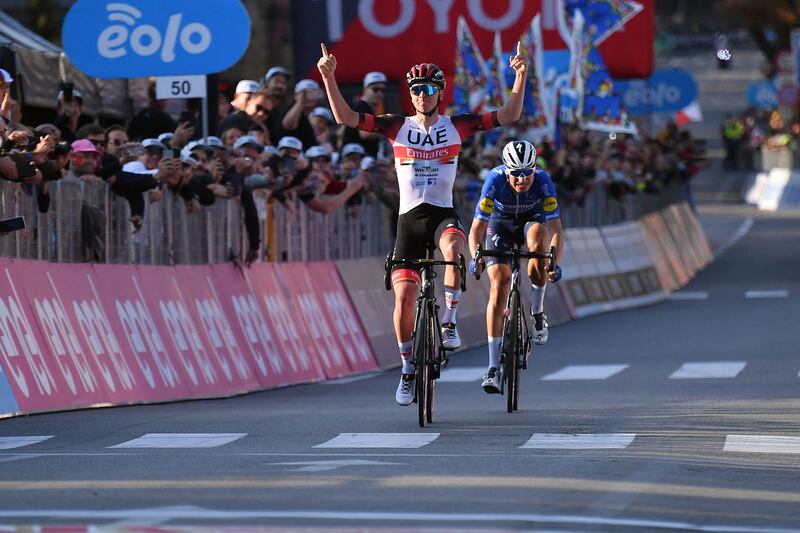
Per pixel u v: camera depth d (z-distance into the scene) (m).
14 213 29.59
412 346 26.53
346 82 63.59
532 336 29.56
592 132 66.50
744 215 120.44
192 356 34.00
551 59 63.41
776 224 108.94
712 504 17.56
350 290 43.03
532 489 18.39
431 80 26.08
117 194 33.31
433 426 26.25
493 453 22.27
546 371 39.25
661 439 24.05
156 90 37.94
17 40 43.38
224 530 15.51
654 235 70.75
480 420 27.23
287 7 62.50
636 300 62.94
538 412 28.75
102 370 30.95
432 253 26.83
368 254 45.62
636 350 44.44
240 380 35.34
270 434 25.22
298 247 41.12
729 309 58.44
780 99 129.25
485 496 17.84
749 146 159.38
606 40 68.00
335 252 43.41
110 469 20.66
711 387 34.03
